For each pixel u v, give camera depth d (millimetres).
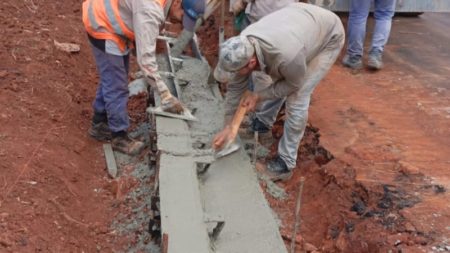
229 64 3998
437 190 4699
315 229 4676
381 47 7215
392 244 4094
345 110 6094
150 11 4520
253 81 4961
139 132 5742
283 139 5094
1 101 5203
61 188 4477
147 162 5152
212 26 8133
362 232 4312
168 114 5074
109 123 5305
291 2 5176
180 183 4191
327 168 5031
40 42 6574
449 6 8695
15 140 4715
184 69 6254
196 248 3559
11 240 3623
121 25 4812
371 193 4668
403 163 5055
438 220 4324
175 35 6891
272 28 4203
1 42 6277
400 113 6086
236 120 4645
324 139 5449
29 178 4324
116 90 5105
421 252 3992
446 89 6770
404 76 7152
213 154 4656
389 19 7152
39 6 7793
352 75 7160
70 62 6527
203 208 4242
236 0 5590
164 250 3508
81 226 4242
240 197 4414
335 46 4770
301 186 3820
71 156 5004
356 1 7051
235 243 3916
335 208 4691
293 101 4844
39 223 3922
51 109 5531
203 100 5668
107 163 5188
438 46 8336
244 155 4941
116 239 4273
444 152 5301
